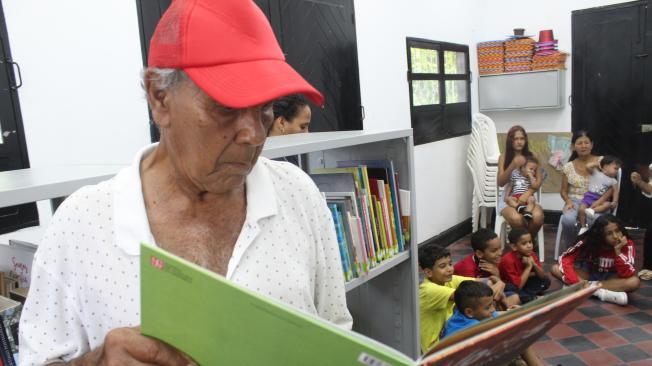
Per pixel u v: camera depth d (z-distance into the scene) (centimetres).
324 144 142
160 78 64
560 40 533
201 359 58
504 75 549
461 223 549
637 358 277
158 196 73
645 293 363
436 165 502
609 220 352
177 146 67
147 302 59
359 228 154
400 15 438
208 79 60
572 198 446
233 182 68
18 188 80
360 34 388
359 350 48
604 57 509
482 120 518
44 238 73
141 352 59
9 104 205
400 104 443
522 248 324
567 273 363
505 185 471
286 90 61
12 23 204
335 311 91
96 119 236
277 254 76
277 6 312
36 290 72
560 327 319
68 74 224
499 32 569
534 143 560
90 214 71
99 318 70
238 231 75
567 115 539
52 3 216
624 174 515
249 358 55
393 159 181
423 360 49
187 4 62
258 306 52
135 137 254
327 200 153
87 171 103
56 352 70
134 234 69
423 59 477
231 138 64
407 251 180
